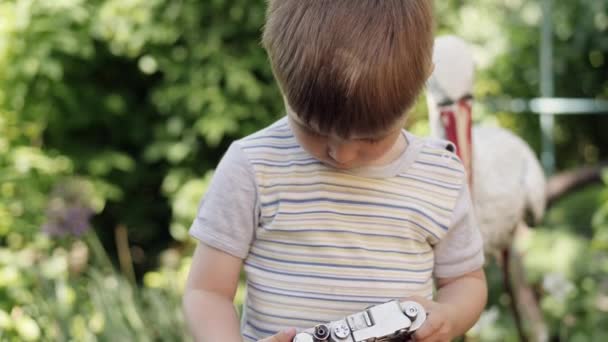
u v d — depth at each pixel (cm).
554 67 547
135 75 457
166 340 244
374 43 105
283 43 109
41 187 380
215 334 120
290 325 122
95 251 264
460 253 131
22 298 251
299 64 106
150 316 252
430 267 129
